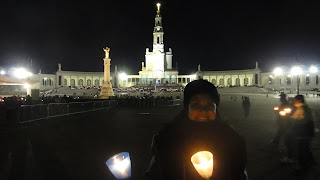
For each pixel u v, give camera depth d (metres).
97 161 8.47
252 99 55.22
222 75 122.06
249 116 24.03
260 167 7.61
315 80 88.25
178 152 1.96
